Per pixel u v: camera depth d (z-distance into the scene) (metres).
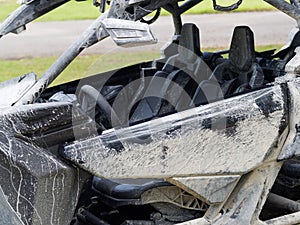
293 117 2.48
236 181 2.46
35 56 7.63
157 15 3.38
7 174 2.14
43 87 2.39
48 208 2.19
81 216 2.90
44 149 2.18
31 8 2.69
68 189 2.24
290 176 3.08
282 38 6.55
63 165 2.19
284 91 2.47
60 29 8.79
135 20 2.43
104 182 2.79
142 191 2.59
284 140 2.51
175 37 3.54
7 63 7.26
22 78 2.51
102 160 2.23
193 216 2.71
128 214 2.96
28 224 2.16
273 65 3.27
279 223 2.61
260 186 2.52
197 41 3.35
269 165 2.52
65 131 2.23
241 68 3.13
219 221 2.48
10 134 2.12
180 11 3.72
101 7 2.53
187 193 2.61
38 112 2.17
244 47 3.12
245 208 2.51
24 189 2.13
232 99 2.42
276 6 2.62
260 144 2.45
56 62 2.42
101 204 2.98
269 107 2.43
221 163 2.41
